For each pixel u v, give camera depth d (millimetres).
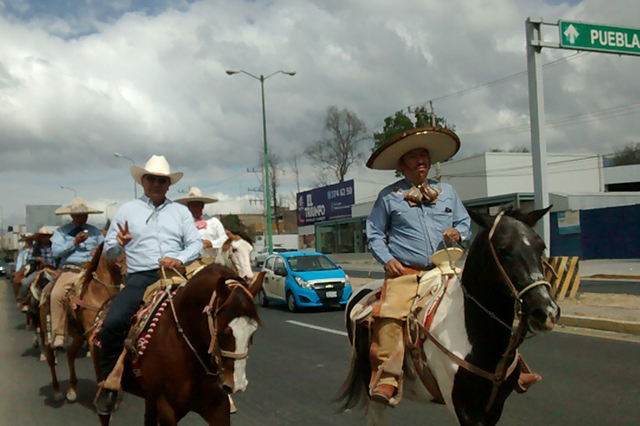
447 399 3684
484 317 3514
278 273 16125
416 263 4227
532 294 3121
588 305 12344
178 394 4254
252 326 3689
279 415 6328
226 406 4352
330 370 8391
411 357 3979
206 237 8070
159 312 4379
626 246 28984
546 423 5590
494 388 3518
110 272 6039
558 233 32562
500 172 36188
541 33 13812
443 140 4285
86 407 7195
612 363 7793
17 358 10781
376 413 4531
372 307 4352
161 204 5086
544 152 13992
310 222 55719
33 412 7012
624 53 13945
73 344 7246
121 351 4668
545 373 7453
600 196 32969
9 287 35219
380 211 4387
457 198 4426
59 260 10531
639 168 40844
